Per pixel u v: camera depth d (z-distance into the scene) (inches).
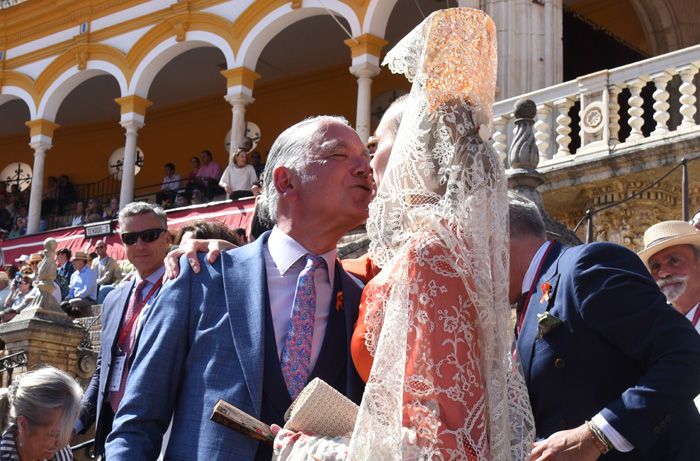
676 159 434.3
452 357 101.8
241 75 812.0
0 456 166.1
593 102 474.0
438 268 104.6
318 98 995.9
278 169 132.0
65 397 169.3
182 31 853.8
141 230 210.7
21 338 414.3
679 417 119.8
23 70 963.3
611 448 112.0
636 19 800.3
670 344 113.0
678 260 189.9
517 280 131.4
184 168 1076.5
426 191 111.5
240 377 121.4
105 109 1099.3
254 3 812.6
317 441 110.3
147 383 122.2
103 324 209.0
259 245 133.6
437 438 99.1
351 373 126.0
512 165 354.3
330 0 770.8
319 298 129.9
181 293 127.8
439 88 114.2
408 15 845.2
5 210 1059.3
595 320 117.8
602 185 456.1
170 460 118.7
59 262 702.5
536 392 122.3
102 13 910.4
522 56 608.1
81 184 1131.3
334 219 129.6
